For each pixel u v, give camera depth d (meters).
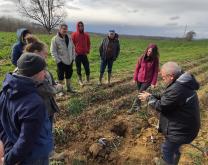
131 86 4.64
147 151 2.79
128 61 7.63
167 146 2.09
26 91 1.32
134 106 3.58
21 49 2.62
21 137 1.31
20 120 1.32
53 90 1.55
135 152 2.77
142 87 3.36
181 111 1.97
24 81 1.33
